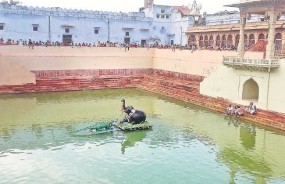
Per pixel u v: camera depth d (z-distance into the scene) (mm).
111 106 32156
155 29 57719
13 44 39625
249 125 26141
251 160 19406
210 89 33281
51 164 17984
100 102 33906
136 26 55875
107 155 19516
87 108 31172
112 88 41938
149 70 48219
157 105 33125
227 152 20547
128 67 46688
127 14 55500
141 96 37688
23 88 37000
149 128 24953
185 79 42094
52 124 25531
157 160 18984
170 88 38406
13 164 17828
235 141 22531
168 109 31422
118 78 43594
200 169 17938
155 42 57938
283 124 24250
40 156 19047
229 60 30500
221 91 31969
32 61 40406
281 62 25938
